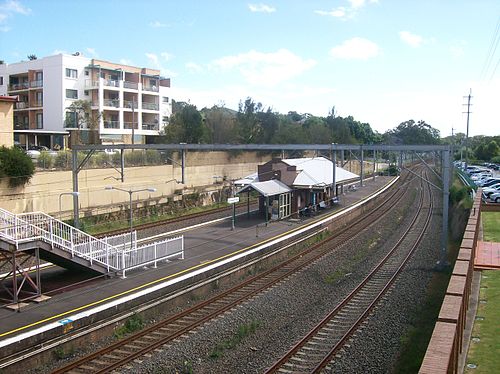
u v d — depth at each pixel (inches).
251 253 885.2
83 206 1290.6
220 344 526.0
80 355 506.6
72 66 2117.4
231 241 998.4
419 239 1124.5
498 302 559.5
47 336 508.7
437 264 853.8
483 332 469.1
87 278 725.3
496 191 1635.1
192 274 730.2
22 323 532.4
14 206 1131.3
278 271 849.5
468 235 694.5
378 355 490.6
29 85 2145.7
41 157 1339.8
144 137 2406.5
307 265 886.4
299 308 654.5
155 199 1464.1
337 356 486.9
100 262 711.7
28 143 2025.1
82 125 2111.2
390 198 1971.0
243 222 1253.1
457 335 347.3
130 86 2303.2
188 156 1828.2
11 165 1132.5
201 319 595.2
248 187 1219.2
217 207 1609.3
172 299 660.1
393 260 925.2
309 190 1413.6
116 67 2274.9
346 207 1540.4
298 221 1264.8
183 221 1278.3
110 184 1413.6
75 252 683.4
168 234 1077.1
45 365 484.4
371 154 3592.5
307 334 541.0
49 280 724.0
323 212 1429.6
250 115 2576.3
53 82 2102.6
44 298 618.8
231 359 490.0
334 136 2908.5
